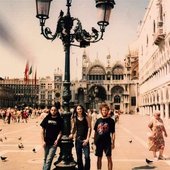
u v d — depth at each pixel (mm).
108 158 12055
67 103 11805
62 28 11898
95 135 12266
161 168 14195
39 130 37375
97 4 11969
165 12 60000
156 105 75125
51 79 155375
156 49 73000
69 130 11773
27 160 15930
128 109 142000
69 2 11961
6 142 24047
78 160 12375
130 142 24281
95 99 143625
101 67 146500
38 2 11469
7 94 154500
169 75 58000
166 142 24656
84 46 12430
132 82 142375
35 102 159250
